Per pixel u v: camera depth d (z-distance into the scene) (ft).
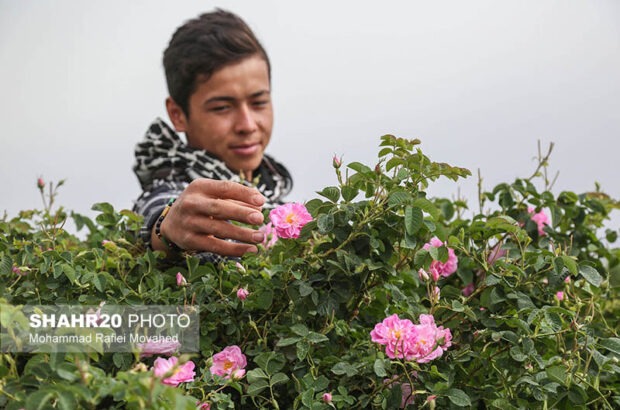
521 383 4.49
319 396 4.33
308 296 4.55
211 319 4.74
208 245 4.65
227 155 7.45
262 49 7.62
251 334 4.75
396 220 4.58
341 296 4.57
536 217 5.88
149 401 3.07
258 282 4.66
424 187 4.85
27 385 3.47
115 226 5.82
